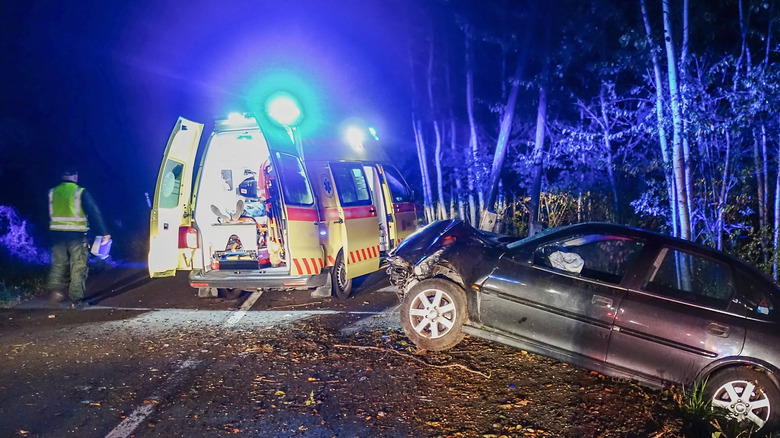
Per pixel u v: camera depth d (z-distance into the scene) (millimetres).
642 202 8094
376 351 5797
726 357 4574
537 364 5445
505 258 5504
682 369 4715
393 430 4145
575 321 5062
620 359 4922
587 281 5137
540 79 10180
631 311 4879
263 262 7469
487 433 4121
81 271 7867
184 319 7148
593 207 13719
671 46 6574
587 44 10375
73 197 7773
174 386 4926
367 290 8859
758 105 6340
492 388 4895
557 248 5582
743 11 7637
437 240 5906
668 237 5191
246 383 4988
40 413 4398
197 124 7430
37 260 10906
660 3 8352
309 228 7336
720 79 7891
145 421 4266
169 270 7387
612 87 10375
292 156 7367
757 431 4469
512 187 14727
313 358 5605
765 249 7691
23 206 13648
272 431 4117
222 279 7270
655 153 10281
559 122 12375
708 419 4418
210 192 7742
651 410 4535
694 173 8359
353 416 4355
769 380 4480
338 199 8055
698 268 5219
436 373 5207
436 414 4402
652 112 7562
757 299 4723
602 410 4527
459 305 5586
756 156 7527
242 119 7281
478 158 12664
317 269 7387
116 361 5566
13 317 7281
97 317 7281
